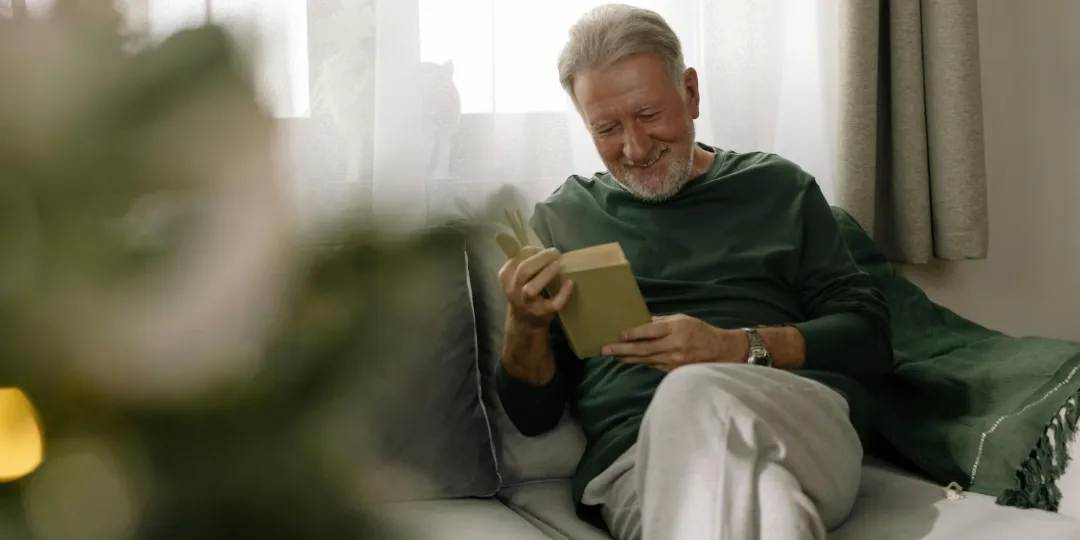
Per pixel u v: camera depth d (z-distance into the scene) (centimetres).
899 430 153
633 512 127
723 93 196
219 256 28
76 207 27
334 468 31
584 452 154
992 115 236
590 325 135
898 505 133
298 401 30
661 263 159
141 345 28
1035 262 242
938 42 202
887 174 213
